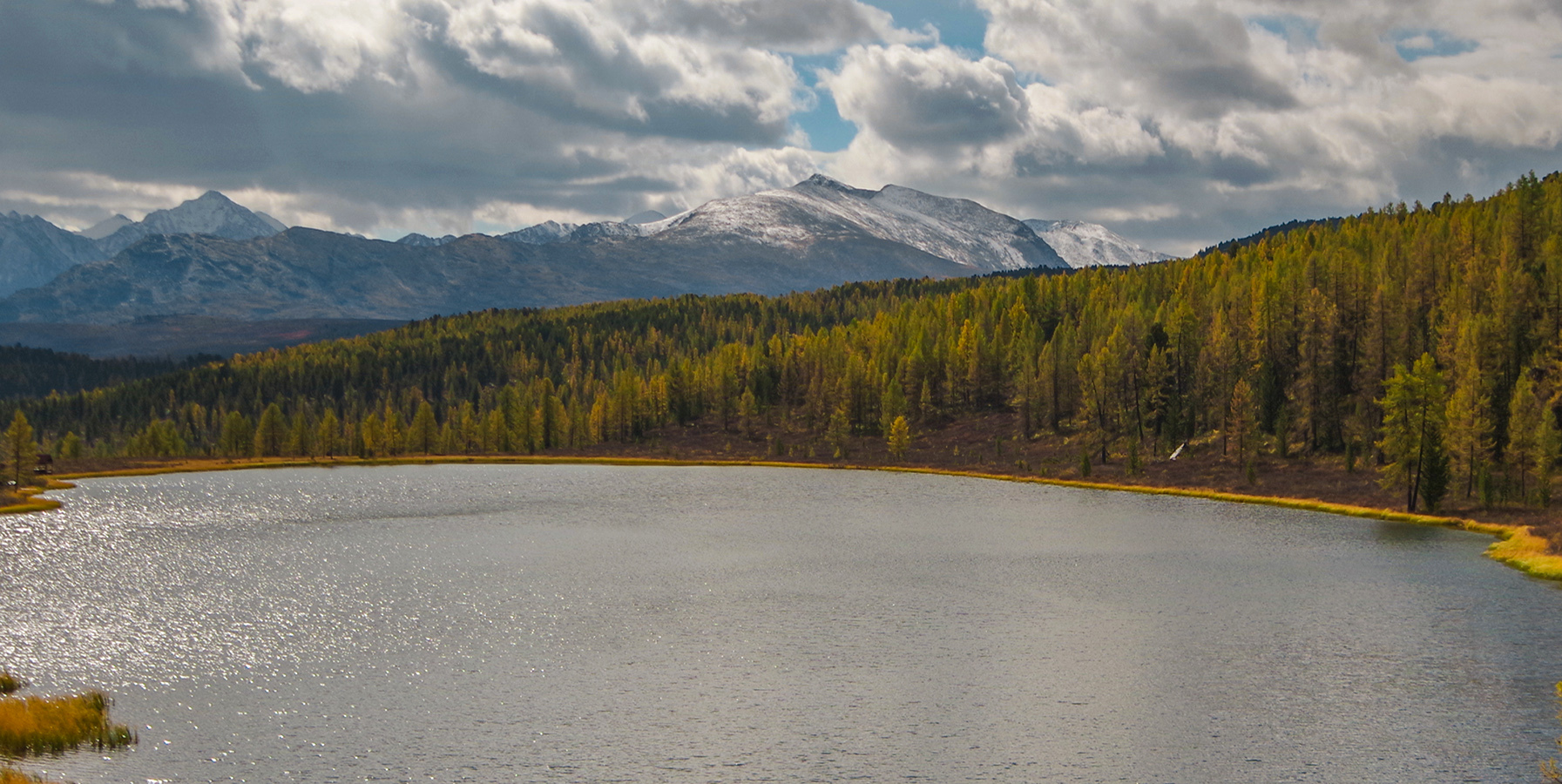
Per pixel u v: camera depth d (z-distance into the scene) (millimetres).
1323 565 105938
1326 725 58906
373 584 96500
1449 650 73500
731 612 85125
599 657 71750
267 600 88875
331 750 54188
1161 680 67000
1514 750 54969
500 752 54188
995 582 98062
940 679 67062
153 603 87688
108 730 55156
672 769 52219
